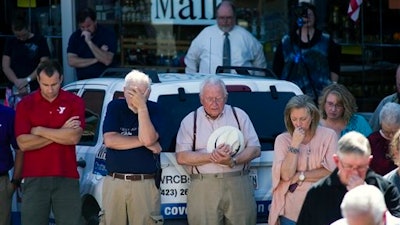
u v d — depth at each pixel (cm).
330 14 3894
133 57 3884
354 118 2619
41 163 2520
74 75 3819
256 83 2592
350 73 3925
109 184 2402
